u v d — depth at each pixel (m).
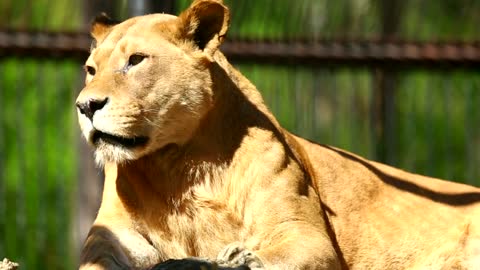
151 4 14.21
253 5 18.23
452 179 20.12
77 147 19.33
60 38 16.92
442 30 23.25
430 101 20.17
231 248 9.28
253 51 17.06
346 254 10.87
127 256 9.80
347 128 19.14
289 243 9.74
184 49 9.85
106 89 9.45
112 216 9.98
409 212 11.27
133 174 9.91
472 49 17.34
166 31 9.86
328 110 18.72
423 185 11.57
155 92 9.64
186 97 9.75
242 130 10.10
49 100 21.59
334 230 10.82
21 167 20.20
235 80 10.30
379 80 17.62
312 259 9.70
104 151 9.54
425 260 11.14
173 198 9.91
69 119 21.61
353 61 17.34
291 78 18.02
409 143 20.50
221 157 9.97
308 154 11.02
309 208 10.16
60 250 20.52
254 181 9.98
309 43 17.23
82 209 18.91
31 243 20.33
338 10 18.92
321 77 18.11
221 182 9.95
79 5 19.92
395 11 19.30
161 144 9.73
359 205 11.05
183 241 9.99
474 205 11.48
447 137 19.92
